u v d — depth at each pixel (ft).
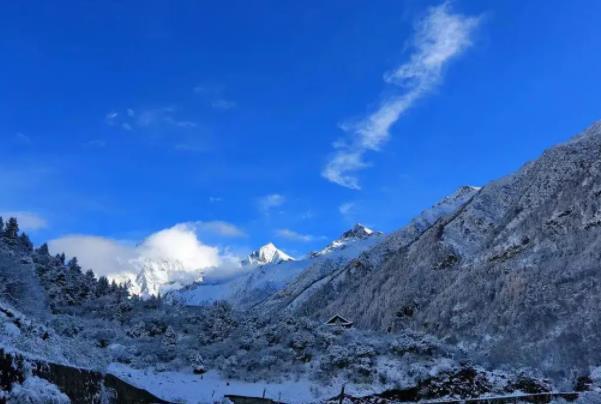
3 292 250.78
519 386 194.08
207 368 217.97
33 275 316.81
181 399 157.69
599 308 323.78
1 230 346.74
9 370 74.74
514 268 427.74
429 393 190.90
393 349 228.02
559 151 601.62
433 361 216.54
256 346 240.94
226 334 265.95
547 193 526.16
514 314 367.66
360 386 199.82
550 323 337.52
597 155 515.50
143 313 325.01
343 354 214.28
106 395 110.11
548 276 388.57
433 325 430.61
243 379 209.36
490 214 617.62
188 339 265.95
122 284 392.68
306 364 222.69
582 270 371.56
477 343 367.45
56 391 80.69
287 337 247.91
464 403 171.73
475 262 487.61
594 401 168.25
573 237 418.51
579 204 451.94
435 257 555.28
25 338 91.86
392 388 193.98
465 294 439.63
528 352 316.60
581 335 308.40
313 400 185.78
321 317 609.01
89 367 108.47
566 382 234.79
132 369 192.34
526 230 475.72
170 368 211.41
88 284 360.28
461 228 605.31
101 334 241.76
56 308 303.27
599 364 278.05
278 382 206.90
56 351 98.53
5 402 69.87
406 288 522.06
